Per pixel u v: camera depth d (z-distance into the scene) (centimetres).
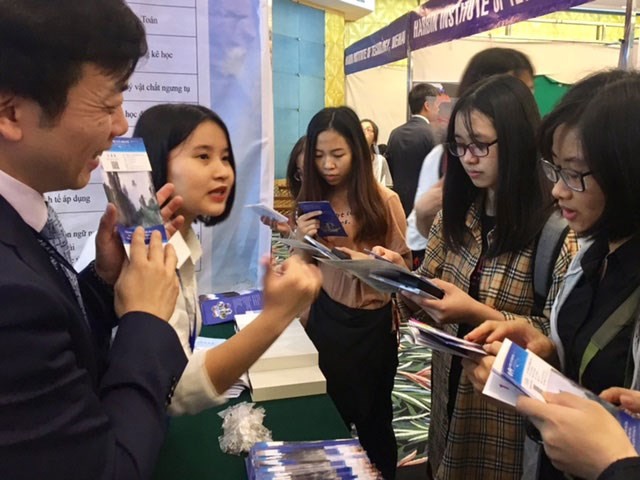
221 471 103
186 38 178
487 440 144
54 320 56
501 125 134
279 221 174
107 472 58
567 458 68
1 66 56
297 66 668
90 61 59
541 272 134
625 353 90
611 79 86
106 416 61
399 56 433
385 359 202
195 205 118
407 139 380
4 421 52
